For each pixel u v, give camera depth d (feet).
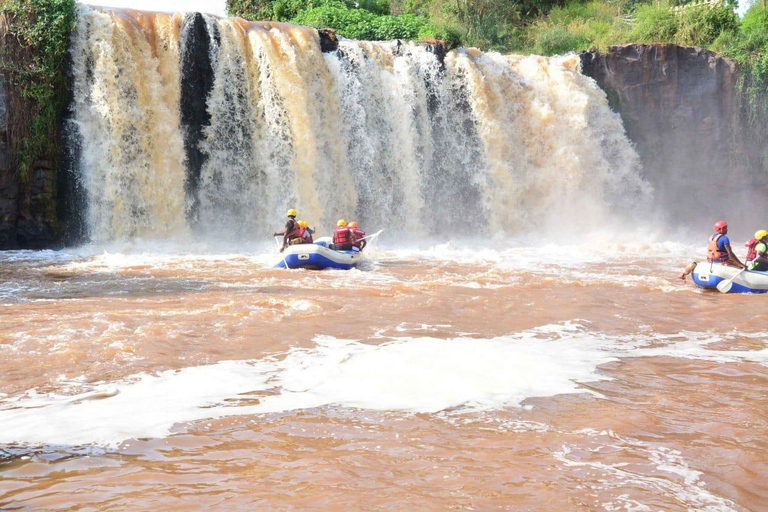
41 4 74.54
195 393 23.41
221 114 83.51
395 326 35.58
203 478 16.35
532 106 101.50
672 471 16.94
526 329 35.35
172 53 80.89
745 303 44.21
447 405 22.03
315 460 17.46
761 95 110.32
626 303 43.65
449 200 97.50
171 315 37.55
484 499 15.23
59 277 53.52
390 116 93.20
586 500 15.23
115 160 77.82
